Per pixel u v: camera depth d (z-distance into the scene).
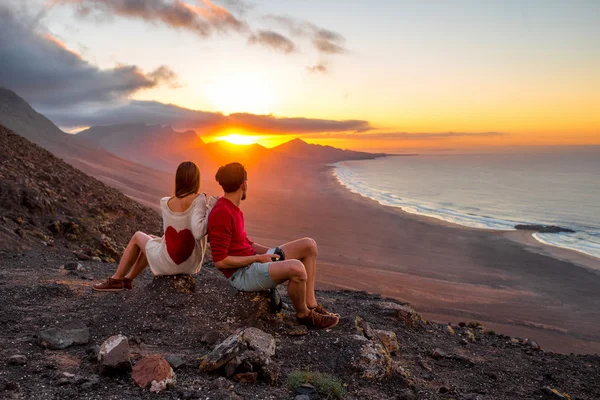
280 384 3.58
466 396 4.12
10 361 3.43
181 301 4.75
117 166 102.94
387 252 47.28
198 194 4.68
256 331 4.08
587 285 37.31
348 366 4.01
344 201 99.12
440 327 6.79
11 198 11.76
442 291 30.75
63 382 3.16
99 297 5.14
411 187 160.50
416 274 37.88
